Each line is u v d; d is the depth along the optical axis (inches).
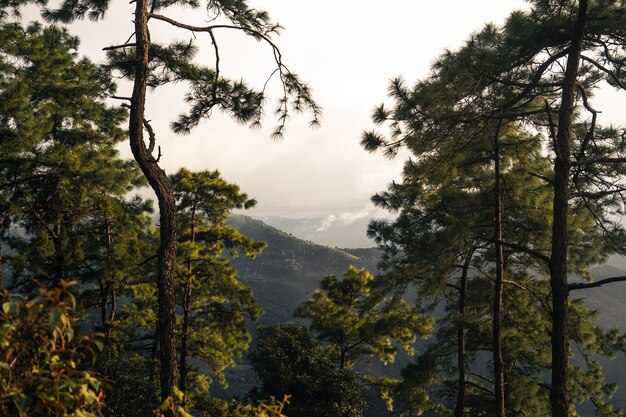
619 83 492.4
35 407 84.7
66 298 87.4
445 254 673.6
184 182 931.3
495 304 661.9
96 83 487.8
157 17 449.1
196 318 1001.5
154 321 972.6
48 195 731.4
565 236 462.9
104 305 892.6
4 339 82.3
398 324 934.4
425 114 502.3
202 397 933.2
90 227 871.1
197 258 931.3
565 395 451.2
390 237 841.5
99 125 893.2
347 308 1166.3
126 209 893.2
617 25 450.9
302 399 872.9
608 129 553.6
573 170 526.0
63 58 814.5
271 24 503.5
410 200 804.6
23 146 654.5
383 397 1151.0
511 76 526.9
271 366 896.3
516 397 716.7
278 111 517.0
